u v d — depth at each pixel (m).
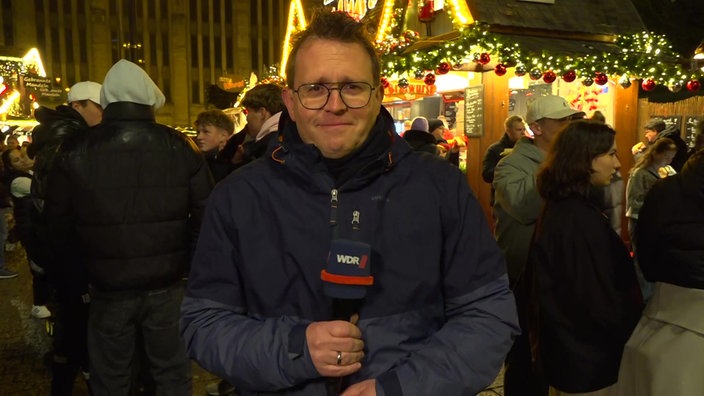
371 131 1.34
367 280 1.18
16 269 7.61
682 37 13.55
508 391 2.89
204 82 46.06
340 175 1.34
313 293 1.29
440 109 8.70
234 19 46.72
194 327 1.36
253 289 1.33
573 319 2.27
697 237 2.10
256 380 1.24
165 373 2.82
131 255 2.64
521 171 3.07
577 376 2.26
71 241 2.76
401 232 1.31
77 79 42.50
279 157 1.37
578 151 2.33
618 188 3.58
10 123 17.66
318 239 1.30
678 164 5.79
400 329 1.28
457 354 1.24
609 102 7.30
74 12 42.16
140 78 2.70
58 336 3.17
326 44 1.28
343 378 1.26
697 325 2.10
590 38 6.85
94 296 2.71
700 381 2.09
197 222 2.87
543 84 7.66
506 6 6.43
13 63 18.83
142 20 43.91
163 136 2.74
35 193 3.21
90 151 2.60
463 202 1.35
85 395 3.74
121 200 2.61
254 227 1.35
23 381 3.90
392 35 7.58
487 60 5.89
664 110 8.04
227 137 4.61
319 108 1.29
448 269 1.35
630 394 2.32
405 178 1.35
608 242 2.26
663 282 2.25
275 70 10.64
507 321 1.31
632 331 2.29
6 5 40.41
